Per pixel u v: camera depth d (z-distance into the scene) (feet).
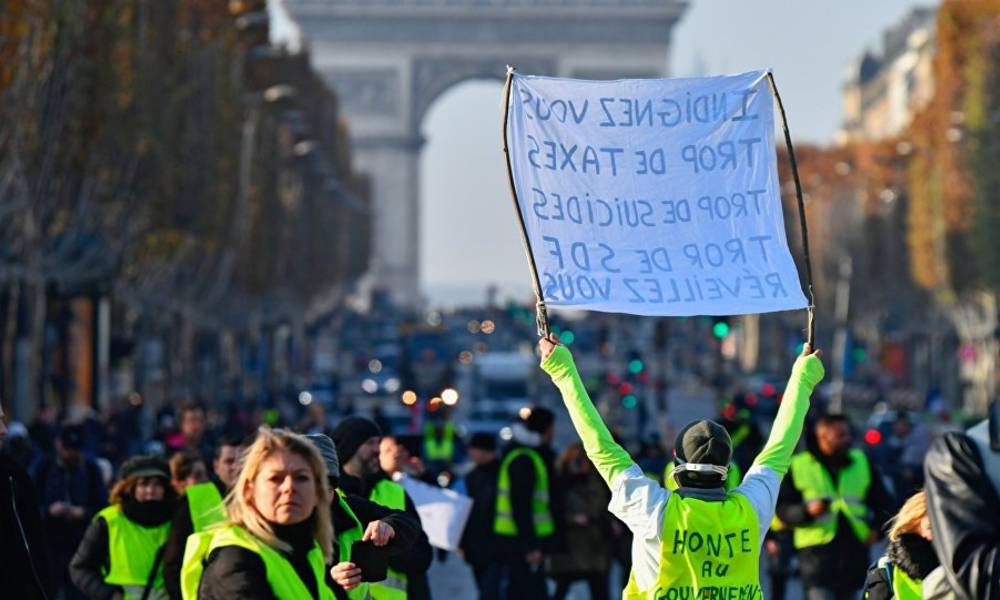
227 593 56.95
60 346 375.04
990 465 50.24
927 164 626.64
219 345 583.58
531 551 129.18
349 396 604.08
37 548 75.41
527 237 69.05
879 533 116.26
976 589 49.34
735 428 150.00
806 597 117.29
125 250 364.17
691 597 65.51
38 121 291.99
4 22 270.46
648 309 68.28
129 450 261.24
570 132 70.03
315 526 58.49
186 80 447.01
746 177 70.18
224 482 98.68
